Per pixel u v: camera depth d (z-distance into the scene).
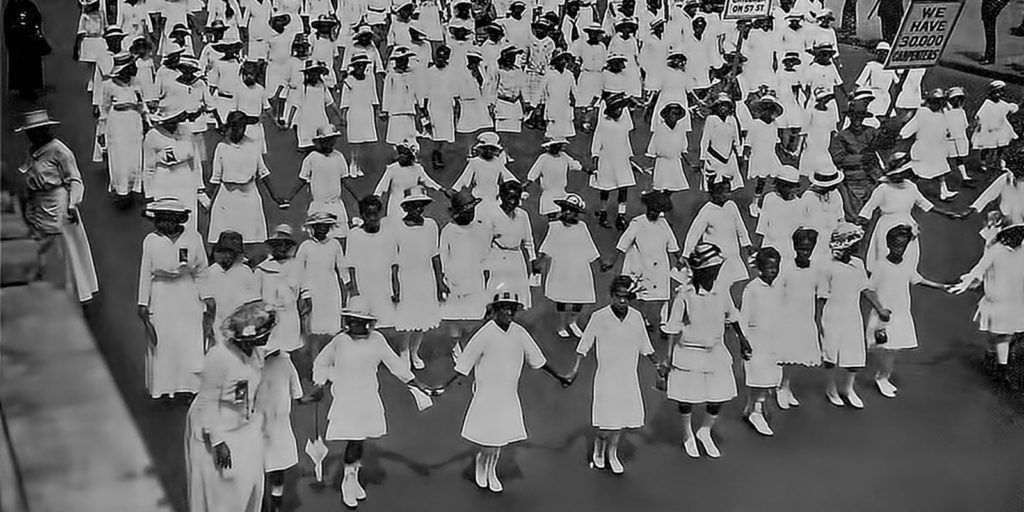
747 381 9.11
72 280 9.56
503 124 16.17
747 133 14.62
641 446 9.03
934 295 12.12
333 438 7.70
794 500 8.20
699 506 8.05
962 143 14.11
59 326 8.59
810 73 15.91
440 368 10.22
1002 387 10.16
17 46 14.12
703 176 14.59
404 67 15.21
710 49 17.94
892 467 8.76
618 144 13.38
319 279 9.68
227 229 11.95
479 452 8.29
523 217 10.70
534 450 8.84
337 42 19.03
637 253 10.79
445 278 10.53
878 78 15.22
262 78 17.39
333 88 17.59
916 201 10.61
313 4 19.22
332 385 7.77
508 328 7.91
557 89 15.96
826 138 14.20
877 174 13.82
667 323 8.74
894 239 9.91
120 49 15.14
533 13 19.52
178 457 7.64
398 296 10.20
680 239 12.98
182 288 8.83
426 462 8.54
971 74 14.44
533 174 12.98
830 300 9.60
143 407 8.46
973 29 14.24
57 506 6.77
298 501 7.88
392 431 9.03
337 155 12.20
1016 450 9.00
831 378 9.84
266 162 15.04
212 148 15.12
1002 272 10.19
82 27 16.11
